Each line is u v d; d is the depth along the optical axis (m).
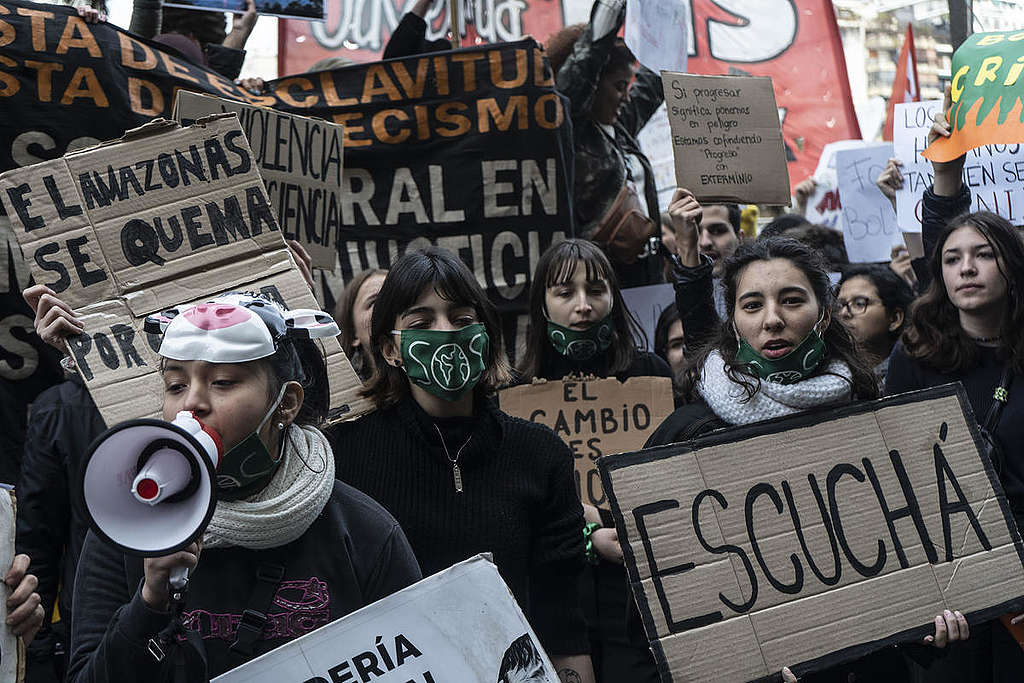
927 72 22.53
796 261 3.16
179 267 3.04
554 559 2.98
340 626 2.04
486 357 2.99
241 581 2.12
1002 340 3.61
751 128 4.97
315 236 4.16
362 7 6.64
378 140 4.79
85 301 2.99
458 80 4.85
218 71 5.51
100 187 3.04
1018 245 3.63
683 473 2.74
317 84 4.81
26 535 3.35
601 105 5.90
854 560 2.80
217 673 2.07
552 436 3.08
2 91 4.07
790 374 3.12
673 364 4.97
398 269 2.98
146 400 2.92
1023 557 2.94
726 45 7.30
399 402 3.02
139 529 1.67
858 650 2.73
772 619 2.70
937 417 2.98
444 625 2.09
